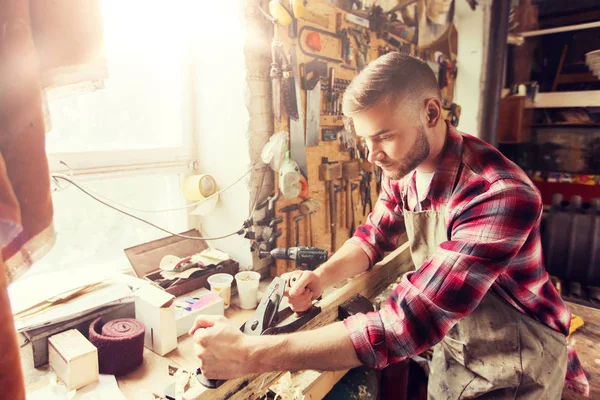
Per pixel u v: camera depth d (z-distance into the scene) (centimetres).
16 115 59
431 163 93
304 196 167
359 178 205
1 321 54
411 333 74
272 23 153
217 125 163
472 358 101
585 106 308
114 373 102
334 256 117
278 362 73
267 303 93
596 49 300
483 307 97
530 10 318
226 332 74
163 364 109
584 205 290
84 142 142
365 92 77
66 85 74
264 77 157
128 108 152
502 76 299
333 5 174
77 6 67
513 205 75
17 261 62
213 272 148
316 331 79
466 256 75
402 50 233
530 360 95
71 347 97
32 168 61
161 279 138
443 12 276
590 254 273
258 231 161
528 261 87
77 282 141
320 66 170
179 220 171
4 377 55
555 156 327
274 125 156
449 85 297
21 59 58
